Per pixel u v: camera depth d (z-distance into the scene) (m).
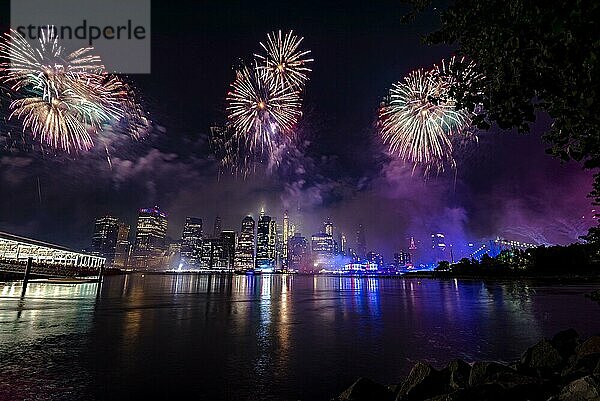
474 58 5.89
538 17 4.80
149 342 22.98
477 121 5.99
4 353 19.28
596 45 4.35
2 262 76.88
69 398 13.24
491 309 42.03
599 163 5.55
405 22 6.83
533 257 135.38
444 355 20.02
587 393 6.47
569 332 14.51
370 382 11.09
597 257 9.91
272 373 16.70
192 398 13.60
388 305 48.62
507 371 9.86
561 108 5.15
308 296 67.12
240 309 42.91
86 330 26.50
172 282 141.62
